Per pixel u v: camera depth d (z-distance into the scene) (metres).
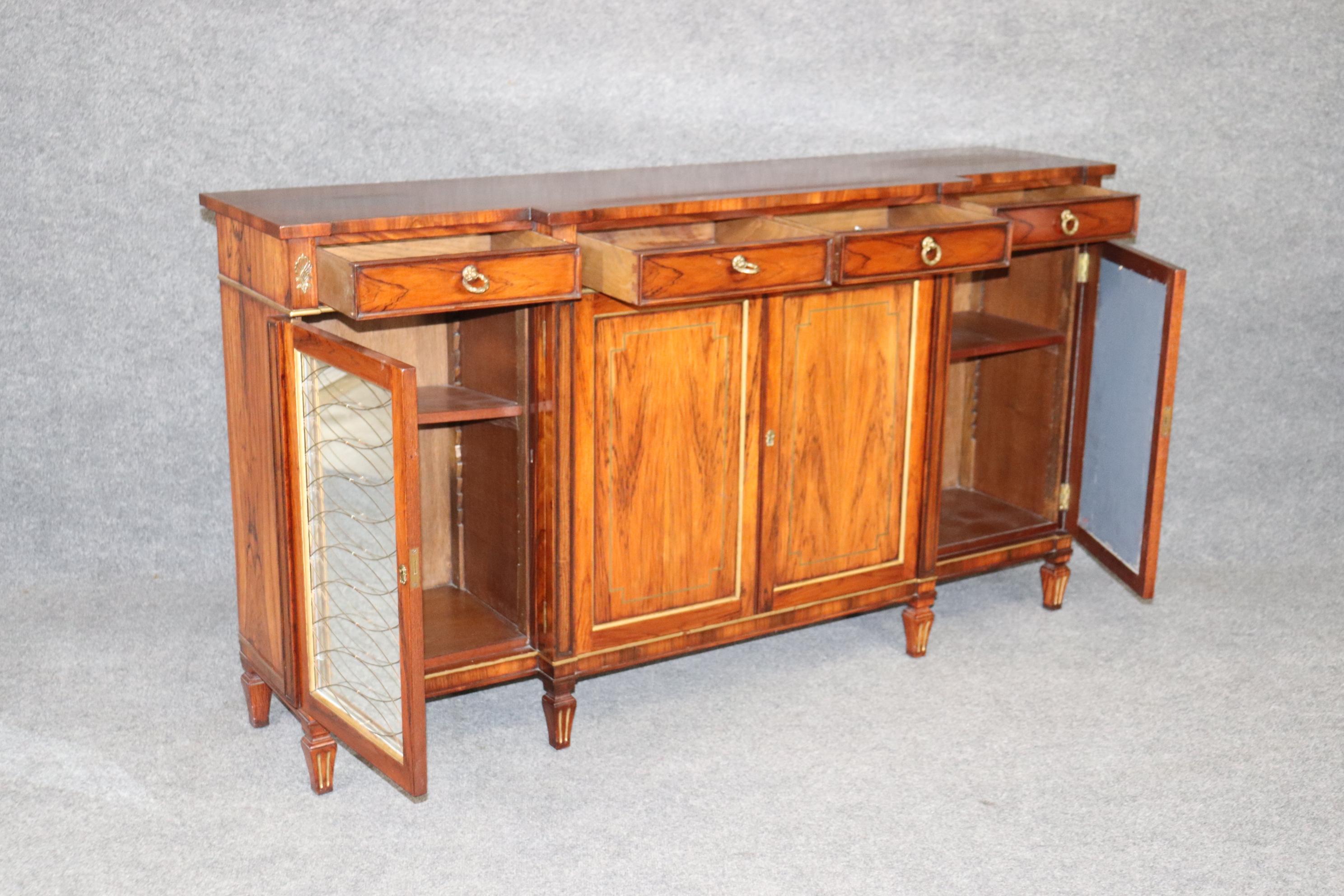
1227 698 2.97
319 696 2.50
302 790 2.55
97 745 2.68
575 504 2.61
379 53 3.17
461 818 2.46
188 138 3.13
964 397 3.61
